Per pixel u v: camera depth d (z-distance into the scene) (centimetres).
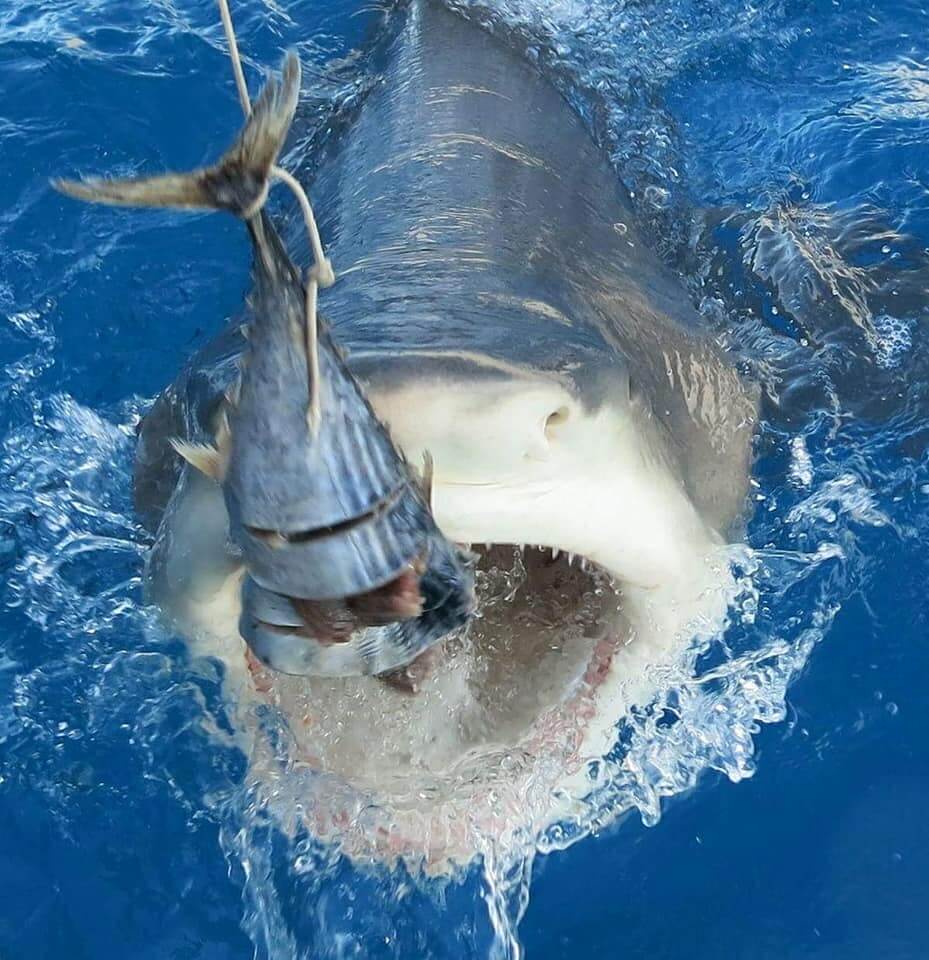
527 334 184
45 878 251
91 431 346
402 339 177
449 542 139
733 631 271
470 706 226
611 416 183
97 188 108
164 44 483
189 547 194
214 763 259
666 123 437
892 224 404
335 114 388
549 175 309
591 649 230
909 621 284
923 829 255
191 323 381
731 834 255
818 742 265
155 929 245
